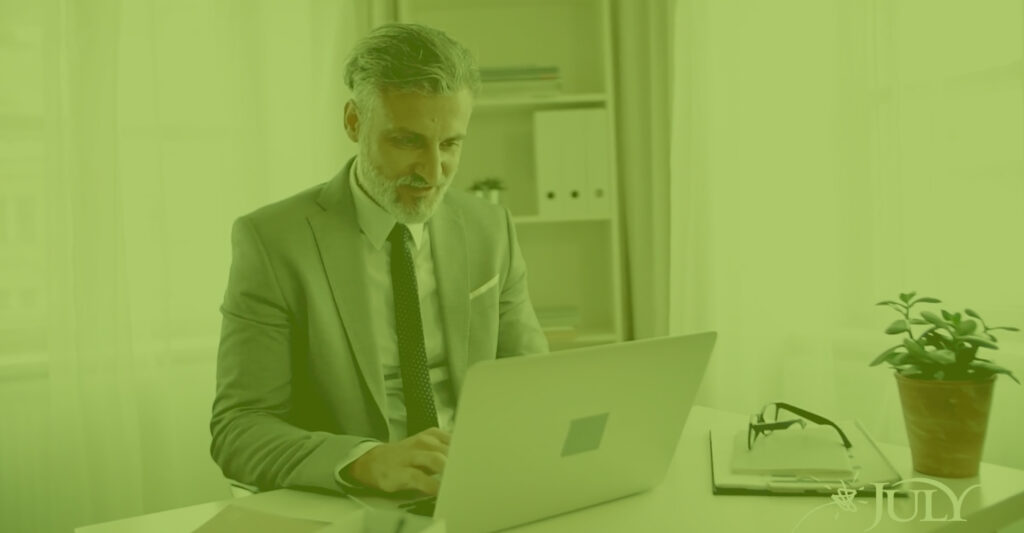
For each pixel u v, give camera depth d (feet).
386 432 4.52
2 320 7.24
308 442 3.80
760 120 7.68
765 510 3.31
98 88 7.27
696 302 8.17
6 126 7.20
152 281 7.68
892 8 6.69
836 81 7.16
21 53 7.23
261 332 4.39
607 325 9.60
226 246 8.05
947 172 6.47
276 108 8.20
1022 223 6.14
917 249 6.64
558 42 9.54
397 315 4.69
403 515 2.61
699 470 3.84
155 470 7.66
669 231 8.69
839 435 4.01
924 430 3.67
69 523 7.27
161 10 7.84
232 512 3.27
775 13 7.56
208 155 7.98
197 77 7.95
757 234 7.72
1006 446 6.11
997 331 6.21
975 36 6.32
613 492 3.46
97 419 7.32
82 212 7.24
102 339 7.31
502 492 3.12
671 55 8.53
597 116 8.68
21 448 7.31
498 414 2.95
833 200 7.22
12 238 7.23
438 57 4.34
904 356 3.79
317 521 3.15
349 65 4.54
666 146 8.66
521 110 9.37
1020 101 6.13
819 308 7.31
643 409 3.38
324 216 4.74
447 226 5.16
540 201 8.70
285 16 8.21
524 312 5.46
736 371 7.88
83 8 7.24
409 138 4.42
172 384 7.89
